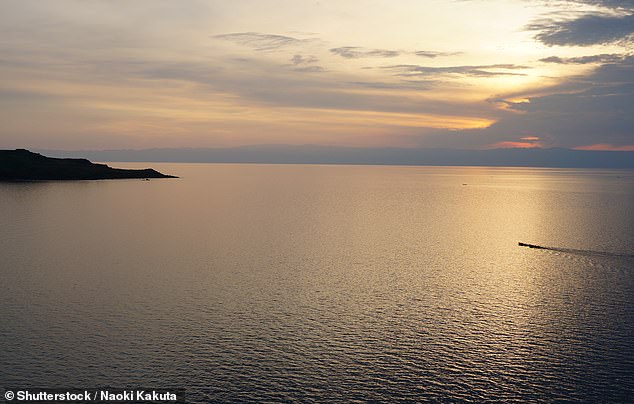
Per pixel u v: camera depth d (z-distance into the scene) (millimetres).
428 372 39656
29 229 100688
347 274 66688
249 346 43562
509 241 93500
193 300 54906
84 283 60781
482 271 69000
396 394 36812
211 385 37688
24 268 67750
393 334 46250
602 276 66500
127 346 43219
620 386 37719
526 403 35844
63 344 43406
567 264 73875
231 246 85812
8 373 38750
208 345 43594
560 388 37562
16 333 45469
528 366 40500
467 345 44156
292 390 37156
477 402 35938
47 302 53656
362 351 42906
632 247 86875
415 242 92062
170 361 40844
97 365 40094
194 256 77062
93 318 49219
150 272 66500
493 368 40250
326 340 44875
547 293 58375
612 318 50250
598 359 41719
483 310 52469
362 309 52531
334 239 94438
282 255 78562
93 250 80500
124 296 56000
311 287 60281
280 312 51500
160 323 48188
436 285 61656
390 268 70312
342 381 38375
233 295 56781
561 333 46656
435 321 49375
